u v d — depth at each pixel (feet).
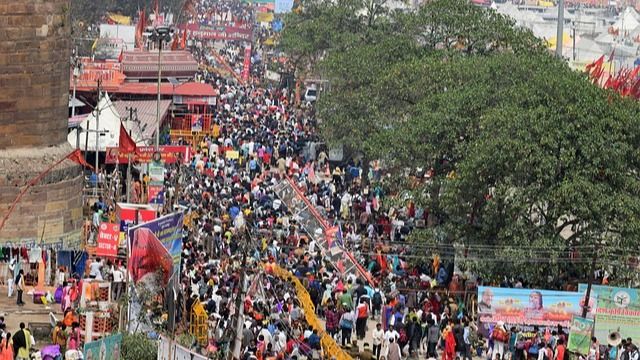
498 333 339.36
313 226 414.21
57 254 352.69
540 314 346.13
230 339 301.84
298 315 329.93
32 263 347.36
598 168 387.55
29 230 359.66
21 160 358.02
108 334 279.08
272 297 340.59
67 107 372.58
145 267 293.23
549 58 508.94
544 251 378.73
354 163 573.74
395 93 512.22
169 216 302.86
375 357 331.36
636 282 377.09
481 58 495.41
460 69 490.90
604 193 383.04
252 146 574.56
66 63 369.09
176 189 456.86
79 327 293.02
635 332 345.31
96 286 317.42
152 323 293.43
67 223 368.89
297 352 311.27
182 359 266.77
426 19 575.79
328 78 564.71
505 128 393.50
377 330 331.16
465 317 350.23
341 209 470.39
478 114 424.05
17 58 356.79
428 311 351.05
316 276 373.40
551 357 331.98
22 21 355.97
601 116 393.91
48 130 364.38
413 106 481.87
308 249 397.60
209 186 481.46
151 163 440.45
